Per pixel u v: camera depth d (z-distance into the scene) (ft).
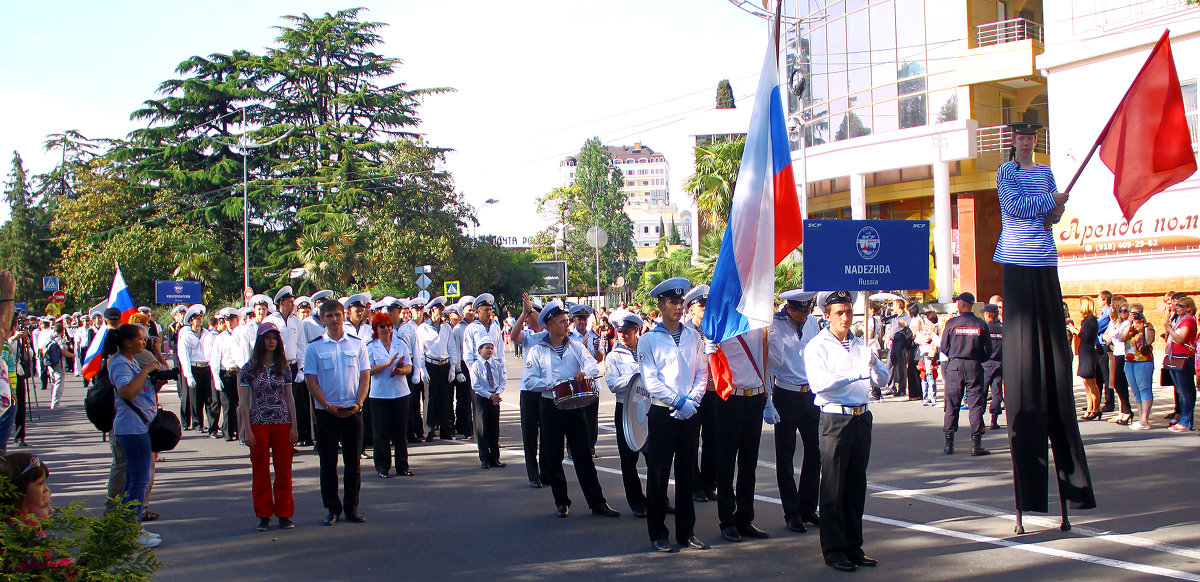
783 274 92.43
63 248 169.58
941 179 89.10
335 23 165.58
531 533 26.03
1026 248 24.72
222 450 43.86
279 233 164.76
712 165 118.42
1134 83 25.71
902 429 44.86
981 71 90.27
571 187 294.05
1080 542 23.70
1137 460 34.63
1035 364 24.48
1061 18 73.26
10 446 45.62
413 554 23.93
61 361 67.05
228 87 159.33
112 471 26.66
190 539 25.86
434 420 45.09
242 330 46.39
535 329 36.86
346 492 27.84
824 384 21.68
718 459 25.03
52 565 13.53
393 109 164.76
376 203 158.51
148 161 160.15
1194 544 23.27
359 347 28.48
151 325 47.09
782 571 21.74
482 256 161.68
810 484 25.93
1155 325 67.36
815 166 100.17
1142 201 26.16
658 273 135.74
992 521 26.16
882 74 97.86
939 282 89.10
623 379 26.66
